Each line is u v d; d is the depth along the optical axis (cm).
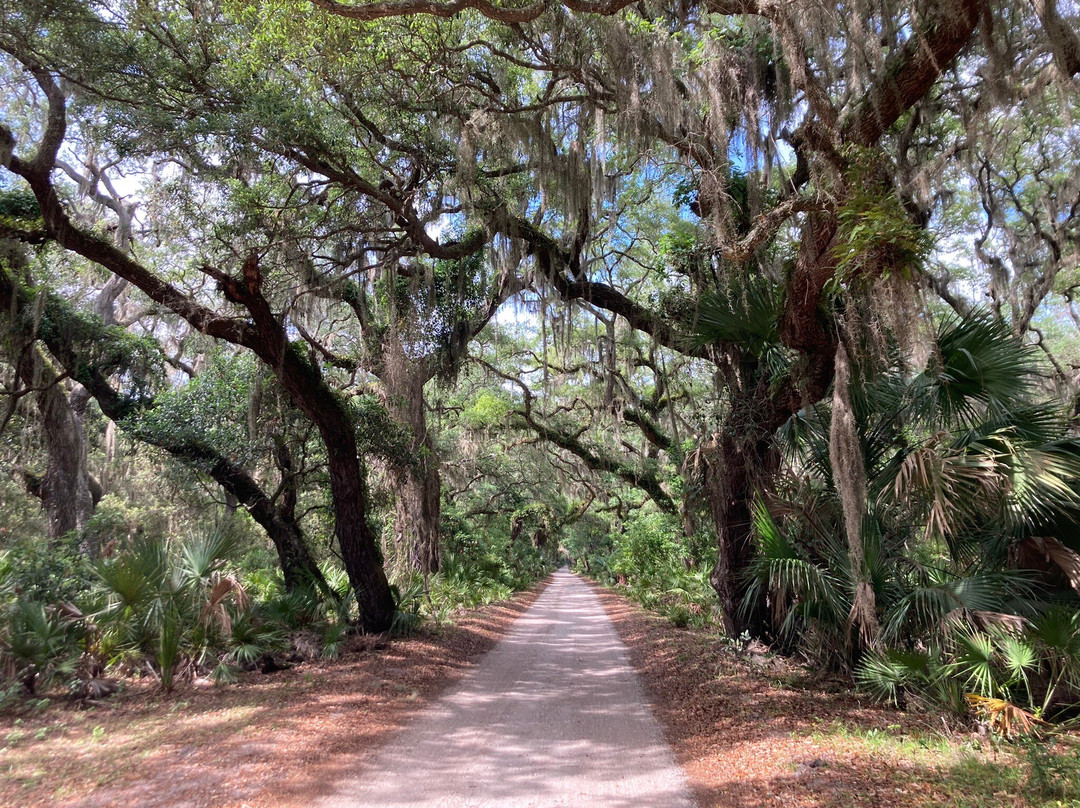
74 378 1349
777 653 973
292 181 1169
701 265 1137
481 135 1133
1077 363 1520
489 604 2050
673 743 638
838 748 580
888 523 784
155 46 1062
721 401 1133
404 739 644
